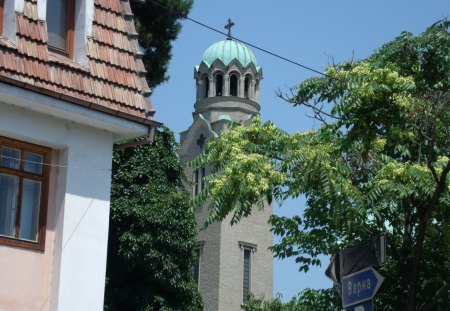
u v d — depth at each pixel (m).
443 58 17.59
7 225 15.02
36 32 15.58
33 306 14.94
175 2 33.44
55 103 15.29
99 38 16.56
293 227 19.00
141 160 32.66
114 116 16.12
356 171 17.05
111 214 31.09
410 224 17.55
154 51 33.56
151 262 30.92
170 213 31.59
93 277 15.56
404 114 16.22
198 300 32.59
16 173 15.23
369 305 12.84
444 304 17.61
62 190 15.57
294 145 17.25
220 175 16.84
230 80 83.38
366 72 16.31
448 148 17.08
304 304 19.16
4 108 14.99
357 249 13.65
